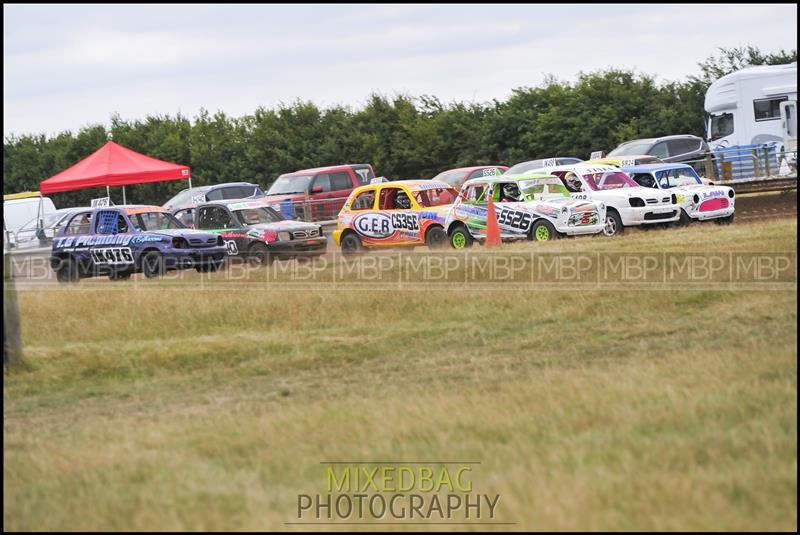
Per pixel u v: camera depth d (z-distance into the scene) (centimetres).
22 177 15462
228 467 2389
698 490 1947
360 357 3797
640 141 9831
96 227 6594
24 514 2141
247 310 4566
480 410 2711
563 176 6938
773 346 3247
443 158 13825
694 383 2809
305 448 2500
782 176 8825
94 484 2309
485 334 3981
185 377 3691
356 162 13962
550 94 13388
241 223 7050
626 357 3422
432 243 6681
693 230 5969
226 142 14750
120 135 15225
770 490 1952
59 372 3781
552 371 3216
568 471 2122
